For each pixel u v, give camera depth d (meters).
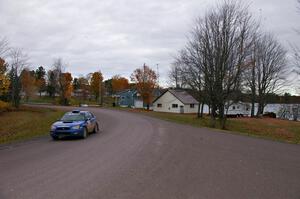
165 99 70.31
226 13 30.86
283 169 8.92
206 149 12.75
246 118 49.34
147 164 9.54
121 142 14.94
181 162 9.88
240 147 13.52
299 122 42.41
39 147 13.84
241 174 8.26
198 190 6.74
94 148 13.05
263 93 53.25
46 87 117.69
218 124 34.50
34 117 39.75
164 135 18.25
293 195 6.43
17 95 55.91
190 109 67.56
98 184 7.21
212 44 32.03
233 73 31.19
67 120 18.12
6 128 26.89
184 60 39.19
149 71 72.06
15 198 6.20
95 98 114.88
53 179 7.70
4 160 10.51
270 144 14.76
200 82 35.66
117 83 115.06
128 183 7.30
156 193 6.50
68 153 11.82
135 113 49.94
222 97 31.58
